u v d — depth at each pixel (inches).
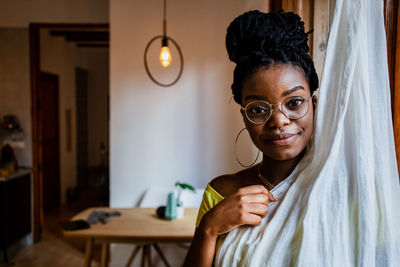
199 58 130.6
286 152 25.5
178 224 93.0
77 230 86.9
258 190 26.9
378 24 24.7
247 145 111.5
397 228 24.5
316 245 23.5
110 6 130.6
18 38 156.3
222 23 129.3
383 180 24.4
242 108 26.9
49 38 226.8
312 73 25.8
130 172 134.0
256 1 106.7
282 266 24.1
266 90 24.9
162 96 131.9
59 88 241.9
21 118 160.1
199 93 131.2
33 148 160.9
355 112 24.1
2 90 159.2
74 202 245.3
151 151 133.3
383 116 24.6
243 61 25.8
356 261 23.5
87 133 351.3
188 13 129.8
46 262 141.8
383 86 24.7
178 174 133.2
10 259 144.6
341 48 24.4
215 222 27.1
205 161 132.3
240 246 26.1
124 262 132.1
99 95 351.3
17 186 149.3
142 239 86.6
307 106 25.3
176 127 132.4
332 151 23.9
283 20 25.4
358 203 23.5
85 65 336.5
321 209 23.8
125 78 132.1
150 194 128.3
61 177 242.1
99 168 352.2
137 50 131.2
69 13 152.6
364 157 23.5
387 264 23.9
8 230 141.9
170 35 130.4
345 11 24.0
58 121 238.2
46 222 195.8
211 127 131.6
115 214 100.4
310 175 25.5
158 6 130.3
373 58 24.8
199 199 126.5
